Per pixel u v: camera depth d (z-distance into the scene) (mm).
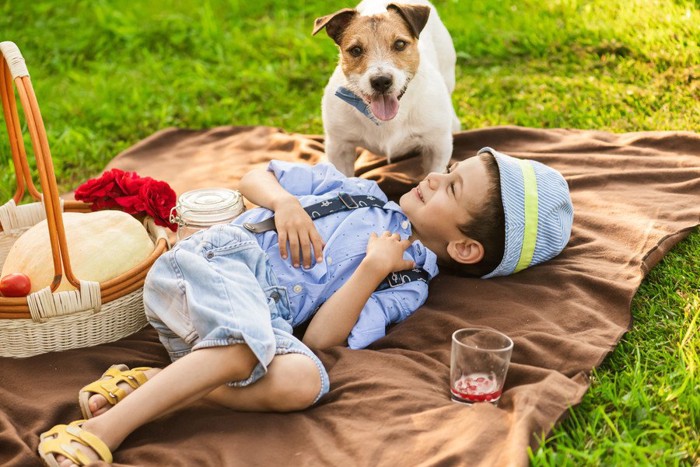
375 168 2055
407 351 1430
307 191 1610
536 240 1543
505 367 1303
